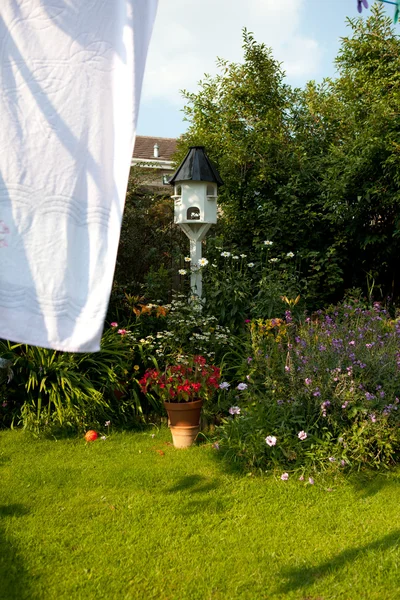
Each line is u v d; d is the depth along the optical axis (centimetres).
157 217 700
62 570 259
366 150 656
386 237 699
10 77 173
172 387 433
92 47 173
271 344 457
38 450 426
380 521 306
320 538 288
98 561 266
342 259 755
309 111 859
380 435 371
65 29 173
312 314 618
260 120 838
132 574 256
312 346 429
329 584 248
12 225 172
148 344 520
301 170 768
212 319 519
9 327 171
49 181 172
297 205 759
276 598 239
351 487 350
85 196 172
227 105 858
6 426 490
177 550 277
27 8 172
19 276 172
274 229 744
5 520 307
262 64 842
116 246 171
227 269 606
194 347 514
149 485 356
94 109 173
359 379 390
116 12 174
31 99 172
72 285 172
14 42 172
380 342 441
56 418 468
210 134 845
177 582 251
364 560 266
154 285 598
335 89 889
